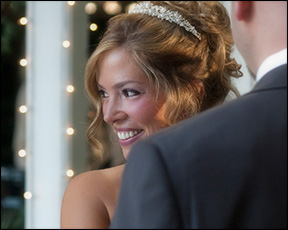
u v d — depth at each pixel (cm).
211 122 111
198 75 205
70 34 474
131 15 202
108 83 196
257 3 115
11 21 489
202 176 107
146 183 107
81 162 473
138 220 107
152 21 200
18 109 491
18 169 491
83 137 475
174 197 106
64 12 469
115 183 185
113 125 200
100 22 498
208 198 106
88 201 178
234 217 107
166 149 109
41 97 469
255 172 107
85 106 477
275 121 110
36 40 470
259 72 117
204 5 215
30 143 467
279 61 114
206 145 108
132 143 198
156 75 194
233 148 108
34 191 466
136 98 194
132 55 193
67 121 468
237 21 119
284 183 108
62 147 465
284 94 112
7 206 487
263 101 112
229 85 218
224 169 107
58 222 462
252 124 110
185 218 106
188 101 200
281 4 112
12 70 490
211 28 212
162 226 104
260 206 107
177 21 204
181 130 111
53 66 469
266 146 109
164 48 196
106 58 196
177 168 107
